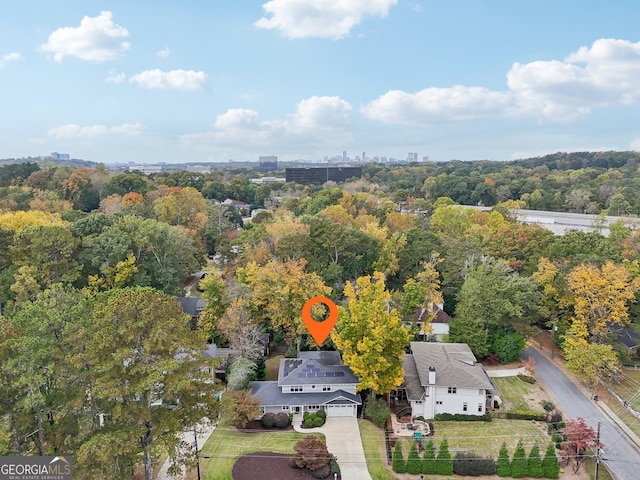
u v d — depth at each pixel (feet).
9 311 151.74
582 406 137.69
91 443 71.05
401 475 106.22
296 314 158.51
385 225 296.71
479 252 212.64
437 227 296.30
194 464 88.94
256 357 146.92
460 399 131.64
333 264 192.95
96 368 75.56
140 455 88.07
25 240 166.91
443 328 180.86
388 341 128.88
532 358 165.37
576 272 161.27
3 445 69.41
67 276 165.07
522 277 176.45
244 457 109.70
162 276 190.29
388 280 217.36
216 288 166.40
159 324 79.61
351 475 105.09
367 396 134.51
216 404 89.51
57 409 79.41
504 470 106.11
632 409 135.74
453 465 107.14
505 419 131.44
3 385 74.54
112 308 78.18
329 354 150.30
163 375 80.43
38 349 75.00
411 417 131.23
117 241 179.01
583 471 107.96
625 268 164.14
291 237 188.65
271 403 128.47
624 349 159.02
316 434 121.19
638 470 108.68
